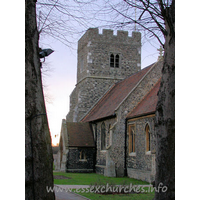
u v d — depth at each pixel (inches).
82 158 1120.2
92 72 1393.9
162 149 317.1
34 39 329.4
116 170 925.2
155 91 924.0
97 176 935.0
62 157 1136.8
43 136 316.2
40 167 306.3
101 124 1098.7
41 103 324.2
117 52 1440.7
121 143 944.9
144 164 819.4
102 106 1230.9
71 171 1091.3
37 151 308.5
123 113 960.3
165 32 338.6
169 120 318.0
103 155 1038.4
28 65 322.0
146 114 813.9
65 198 512.4
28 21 327.6
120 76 1424.7
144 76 994.7
